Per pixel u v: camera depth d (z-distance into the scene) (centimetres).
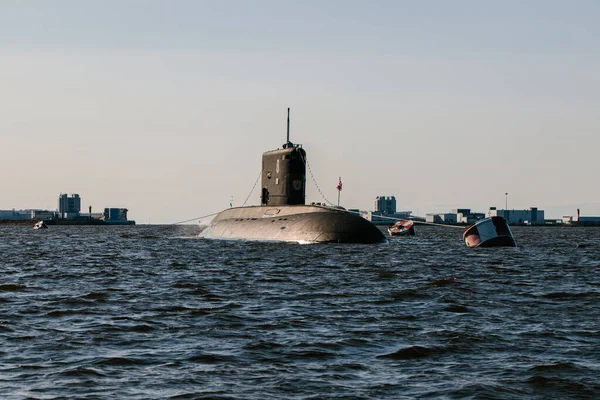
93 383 2980
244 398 2788
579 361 3359
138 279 6894
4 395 2806
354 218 12312
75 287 6184
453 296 5466
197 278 6950
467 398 2800
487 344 3719
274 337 3881
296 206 12706
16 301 5234
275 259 9275
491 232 12675
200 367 3250
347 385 2969
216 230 15775
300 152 12638
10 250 12812
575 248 13612
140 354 3491
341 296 5506
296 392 2870
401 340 3806
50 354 3484
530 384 2984
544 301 5244
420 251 11256
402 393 2861
